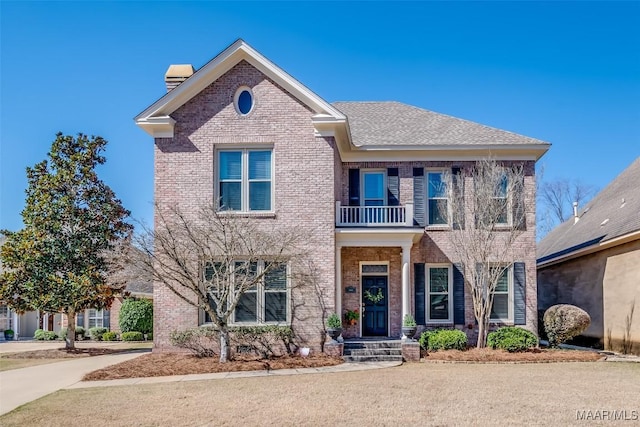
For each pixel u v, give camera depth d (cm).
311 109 2017
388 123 2494
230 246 1789
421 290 2233
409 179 2278
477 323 2209
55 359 2095
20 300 2288
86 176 2353
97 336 3158
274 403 1199
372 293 2242
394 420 1050
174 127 2027
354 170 2297
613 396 1261
